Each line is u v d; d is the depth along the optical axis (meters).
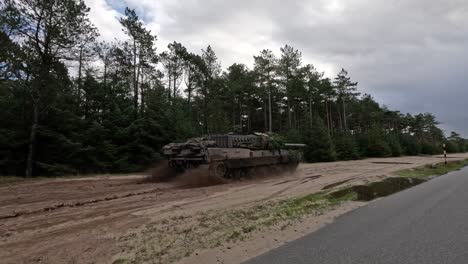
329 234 5.70
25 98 20.38
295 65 40.06
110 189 11.66
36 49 19.81
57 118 21.62
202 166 14.00
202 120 37.09
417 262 4.20
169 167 15.88
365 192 10.67
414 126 85.56
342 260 4.36
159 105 27.31
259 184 13.43
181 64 35.50
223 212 7.71
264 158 17.09
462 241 4.99
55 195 10.27
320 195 10.15
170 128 26.48
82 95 25.27
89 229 6.30
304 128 40.72
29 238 5.73
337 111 61.22
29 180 14.74
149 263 4.51
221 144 16.16
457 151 78.62
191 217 7.23
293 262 4.36
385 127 74.81
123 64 28.81
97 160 22.69
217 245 5.22
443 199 8.77
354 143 42.59
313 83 44.34
